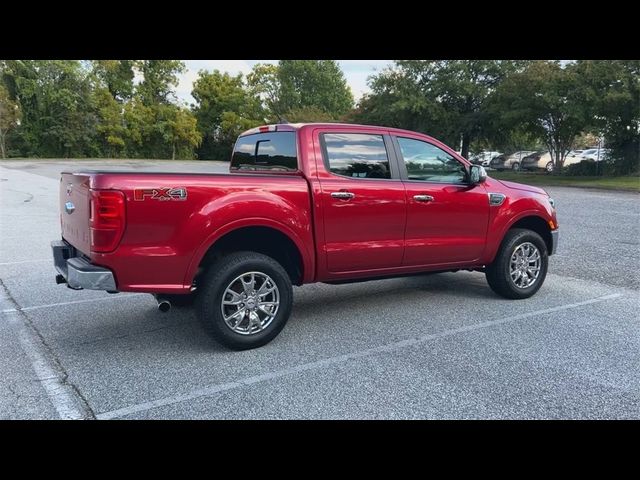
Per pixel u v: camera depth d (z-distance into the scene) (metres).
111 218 3.72
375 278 5.09
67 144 49.66
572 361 4.09
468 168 5.52
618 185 21.33
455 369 3.94
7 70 48.47
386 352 4.30
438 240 5.27
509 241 5.74
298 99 64.56
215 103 58.50
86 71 52.00
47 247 9.14
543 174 29.33
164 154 55.28
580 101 23.33
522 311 5.44
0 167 34.84
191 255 3.98
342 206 4.66
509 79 26.19
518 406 3.37
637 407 3.37
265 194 4.27
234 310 4.28
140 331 4.84
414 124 31.31
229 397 3.50
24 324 5.04
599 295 6.05
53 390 3.60
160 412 3.31
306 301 5.88
